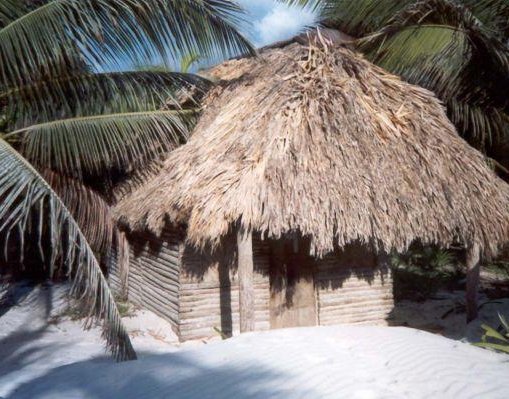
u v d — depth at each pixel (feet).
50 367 22.89
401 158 25.23
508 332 23.44
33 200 21.88
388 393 15.71
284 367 18.08
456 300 36.78
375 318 31.22
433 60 29.76
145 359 20.99
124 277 35.91
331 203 22.53
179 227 27.40
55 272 43.50
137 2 26.30
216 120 29.27
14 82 27.91
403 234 23.35
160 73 32.89
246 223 22.08
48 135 28.84
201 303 28.09
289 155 23.71
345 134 24.90
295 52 30.37
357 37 34.91
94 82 30.22
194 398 16.46
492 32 27.99
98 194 34.91
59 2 25.91
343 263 30.55
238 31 27.30
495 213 26.03
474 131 33.53
